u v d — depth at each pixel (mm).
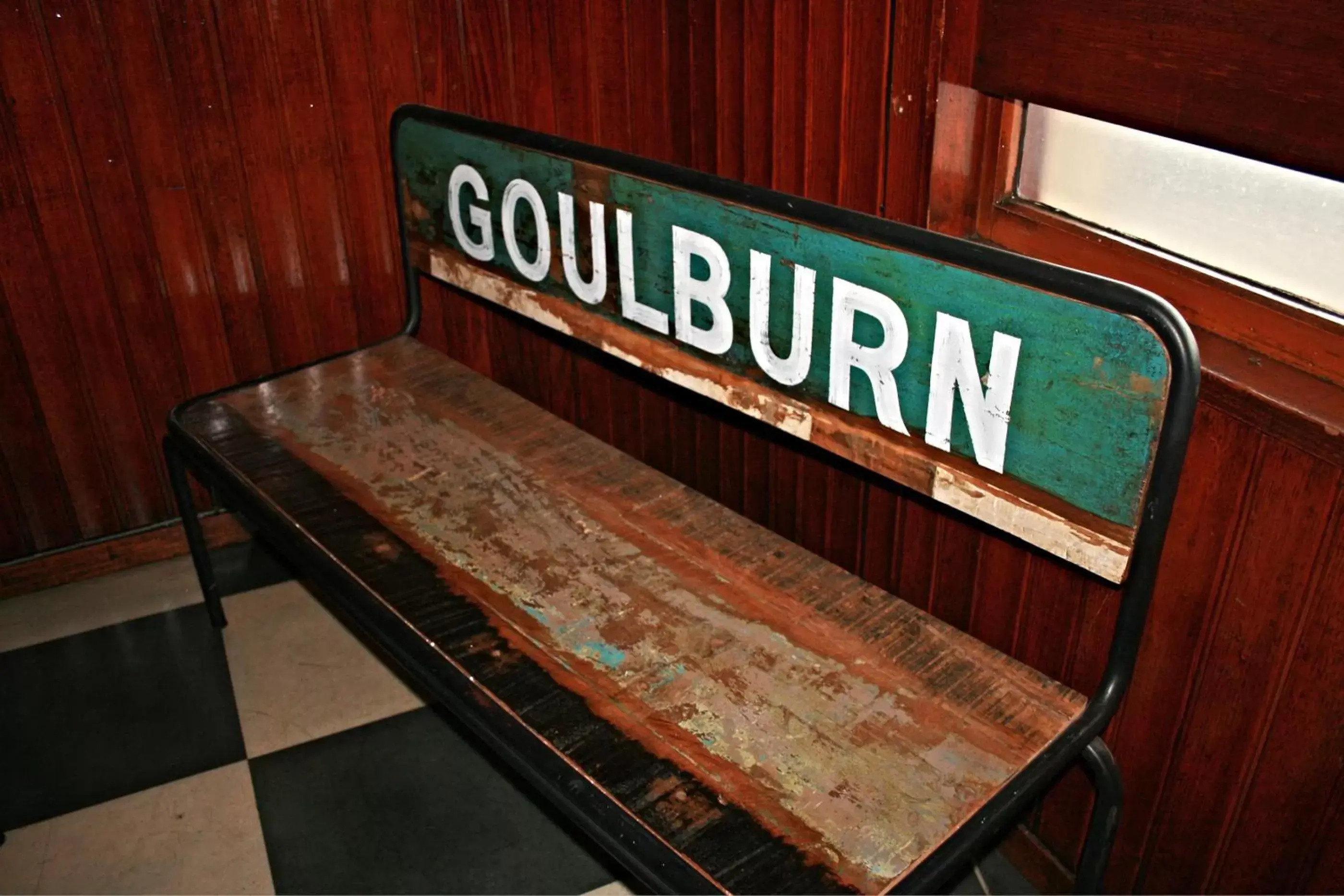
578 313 1734
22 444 2098
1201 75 1045
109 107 1922
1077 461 1119
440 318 2367
